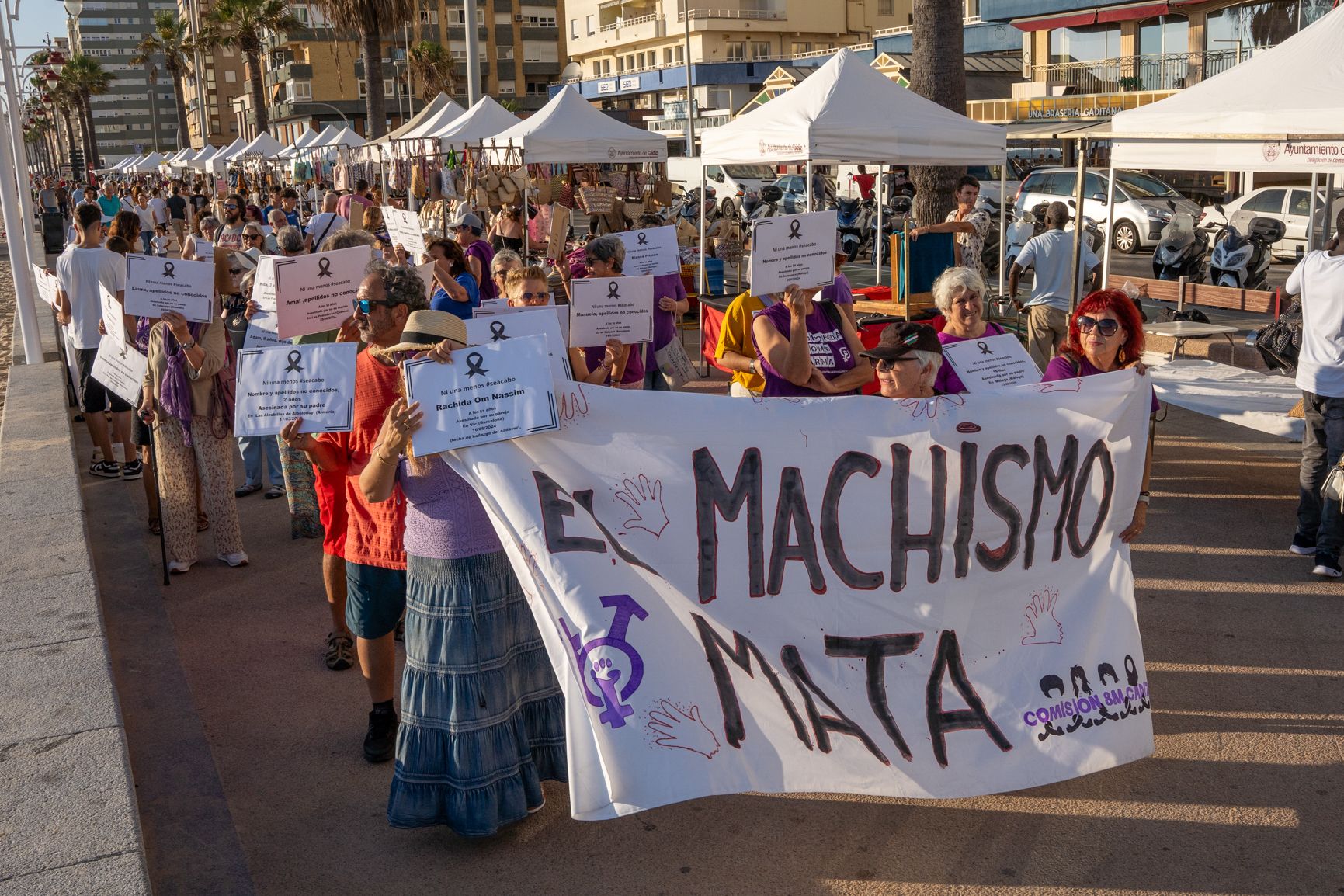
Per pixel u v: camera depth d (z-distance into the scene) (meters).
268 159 37.22
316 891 3.47
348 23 35.31
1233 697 4.59
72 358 10.57
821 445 3.67
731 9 69.00
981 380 4.33
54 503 6.51
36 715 3.95
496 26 82.19
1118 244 22.03
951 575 3.76
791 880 3.46
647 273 7.56
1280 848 3.55
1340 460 5.49
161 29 88.88
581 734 3.36
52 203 44.72
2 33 18.30
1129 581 3.99
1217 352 10.22
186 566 6.34
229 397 6.31
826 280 4.96
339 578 4.98
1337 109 6.83
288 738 4.47
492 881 3.50
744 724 3.52
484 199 17.70
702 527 3.57
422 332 3.46
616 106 76.25
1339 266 5.64
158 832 3.78
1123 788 3.92
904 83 37.97
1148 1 33.56
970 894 3.38
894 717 3.64
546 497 3.42
